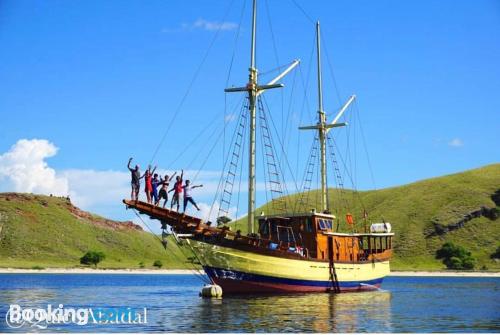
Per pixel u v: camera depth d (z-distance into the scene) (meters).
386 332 34.59
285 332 33.66
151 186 52.09
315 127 89.62
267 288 56.84
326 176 89.06
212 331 34.00
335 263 65.00
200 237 53.78
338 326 36.88
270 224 66.25
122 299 60.78
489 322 40.75
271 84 65.12
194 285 106.56
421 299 64.50
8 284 101.44
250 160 64.25
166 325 36.69
